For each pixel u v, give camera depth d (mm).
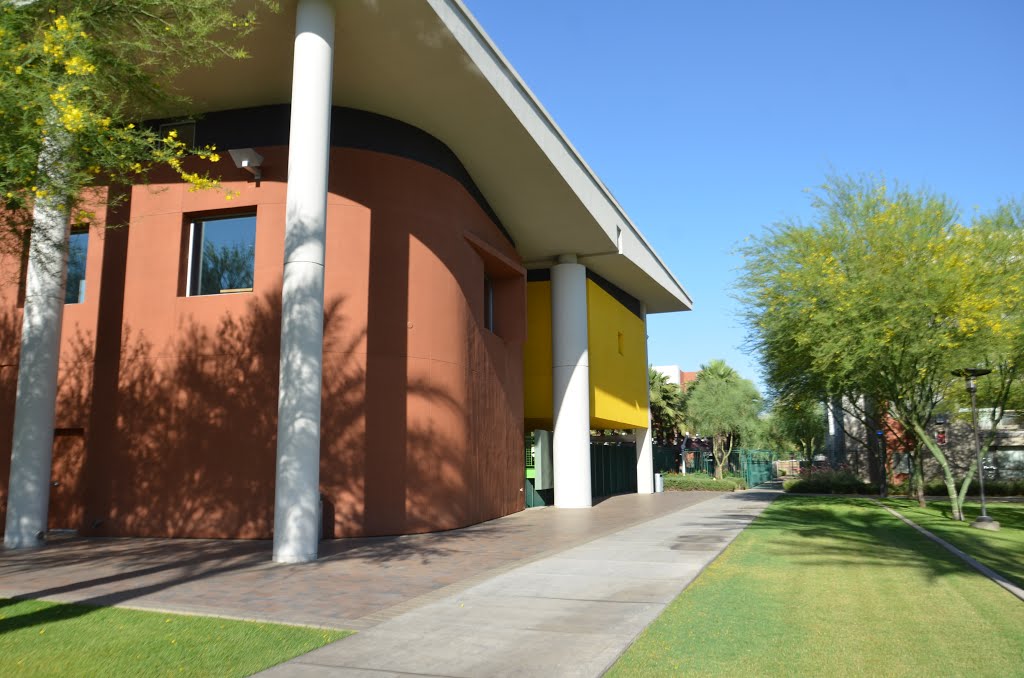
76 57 7129
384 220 14711
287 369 10961
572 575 9172
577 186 18797
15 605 7336
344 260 14188
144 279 14242
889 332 17219
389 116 15125
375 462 13859
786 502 24172
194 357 13797
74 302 14750
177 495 13453
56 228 10023
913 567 9695
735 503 23672
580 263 24000
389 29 12102
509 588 8297
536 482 22016
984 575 9039
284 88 13703
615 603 7387
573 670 5090
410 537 13648
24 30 7766
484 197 18750
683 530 14719
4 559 10805
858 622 6461
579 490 22125
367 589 8297
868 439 34094
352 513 13500
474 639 5980
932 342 17234
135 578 9086
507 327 20484
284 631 6219
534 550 11727
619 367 27469
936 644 5703
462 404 15914
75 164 7828
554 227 20766
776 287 20578
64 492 14242
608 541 12891
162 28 8789
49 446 12500
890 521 16844
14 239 9742
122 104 8906
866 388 21969
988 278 17469
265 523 13094
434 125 15461
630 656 5422
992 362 19141
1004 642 5758
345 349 13914
